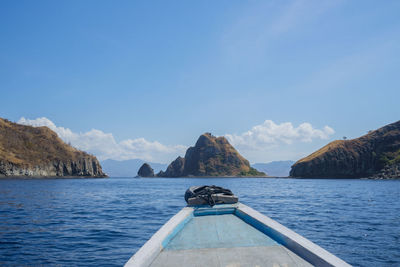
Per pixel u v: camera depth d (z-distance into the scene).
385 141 186.88
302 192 47.75
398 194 41.81
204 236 5.53
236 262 4.25
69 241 11.55
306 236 12.02
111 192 49.16
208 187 9.07
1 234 12.86
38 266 8.56
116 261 9.06
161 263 4.24
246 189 59.94
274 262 4.21
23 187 68.12
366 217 17.36
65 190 55.38
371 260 8.85
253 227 6.09
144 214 19.36
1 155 178.62
